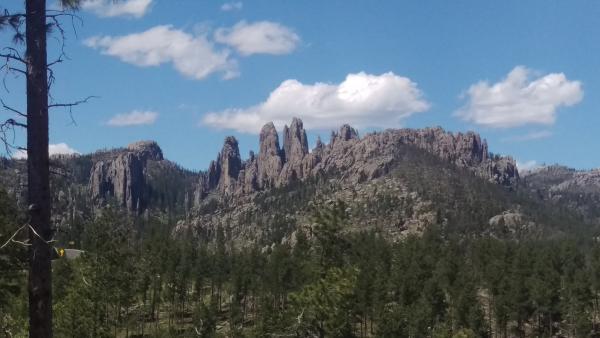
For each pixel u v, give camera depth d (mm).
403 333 96500
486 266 145250
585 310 121938
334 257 47719
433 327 106125
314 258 47781
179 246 160625
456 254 159250
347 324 44500
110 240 63312
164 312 140125
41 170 14273
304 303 43344
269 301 108312
